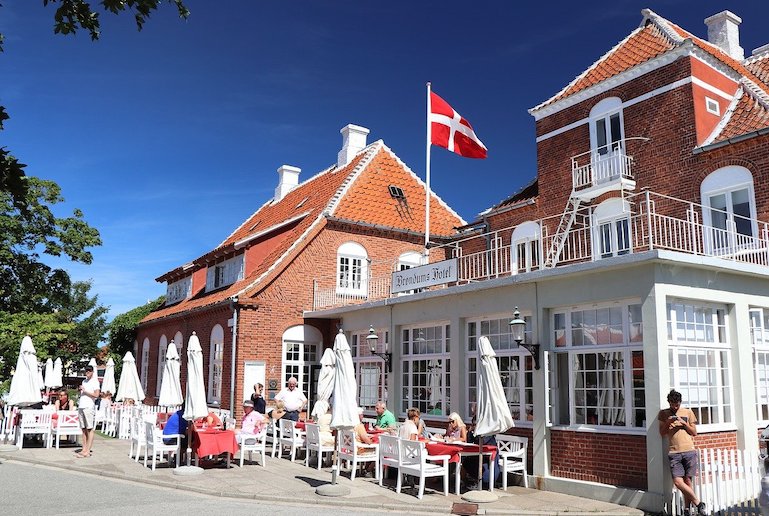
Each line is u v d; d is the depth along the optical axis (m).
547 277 12.41
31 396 16.58
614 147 17.02
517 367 13.54
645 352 10.75
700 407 11.20
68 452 15.96
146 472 13.11
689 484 9.75
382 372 17.98
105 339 39.94
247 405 14.51
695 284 11.29
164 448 13.26
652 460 10.40
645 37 18.09
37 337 24.98
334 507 10.45
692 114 15.37
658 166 15.95
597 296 11.66
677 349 11.01
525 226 19.44
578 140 18.05
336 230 22.30
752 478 10.30
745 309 12.02
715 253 14.51
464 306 14.75
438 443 12.05
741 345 11.77
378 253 23.12
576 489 11.48
